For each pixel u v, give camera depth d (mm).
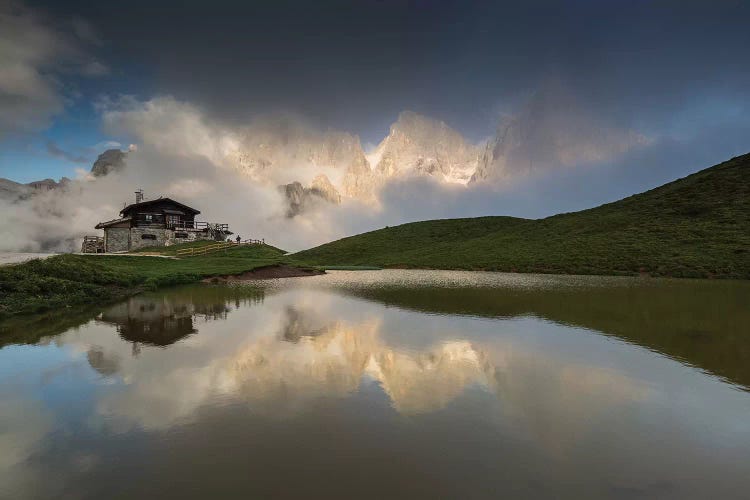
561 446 6758
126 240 63469
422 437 7012
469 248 78938
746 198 63781
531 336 14586
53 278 23078
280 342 13539
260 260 51562
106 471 5906
